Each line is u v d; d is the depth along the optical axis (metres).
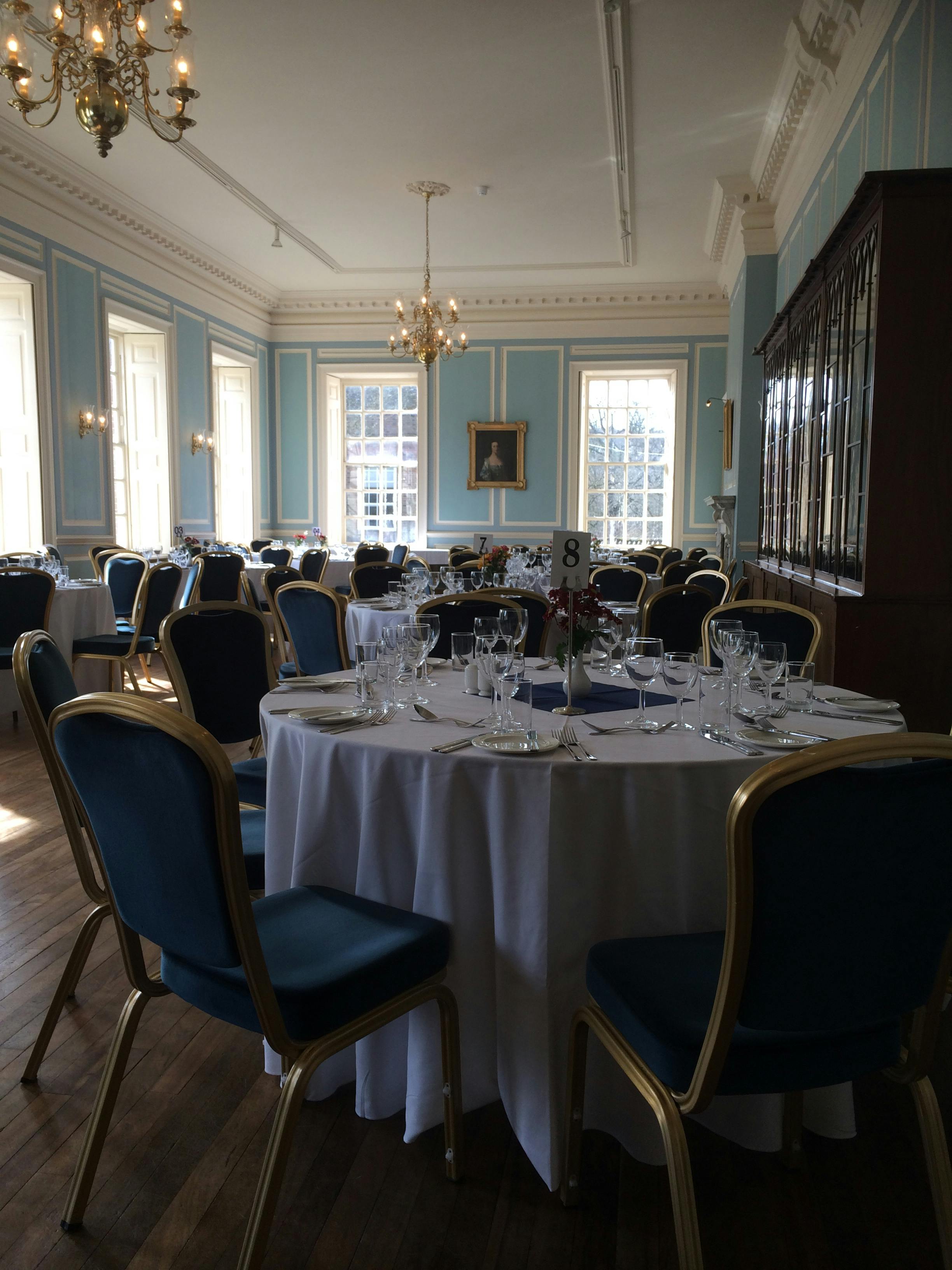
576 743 1.66
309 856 1.75
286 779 1.83
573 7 5.01
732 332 9.62
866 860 1.11
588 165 7.21
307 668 4.45
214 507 10.24
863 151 4.95
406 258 9.78
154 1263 1.45
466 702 2.07
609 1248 1.47
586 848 1.55
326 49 5.45
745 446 8.16
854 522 3.75
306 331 11.49
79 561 7.95
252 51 5.46
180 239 9.00
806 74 5.50
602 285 10.63
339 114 6.34
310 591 4.35
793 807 1.07
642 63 5.62
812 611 4.15
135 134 6.64
